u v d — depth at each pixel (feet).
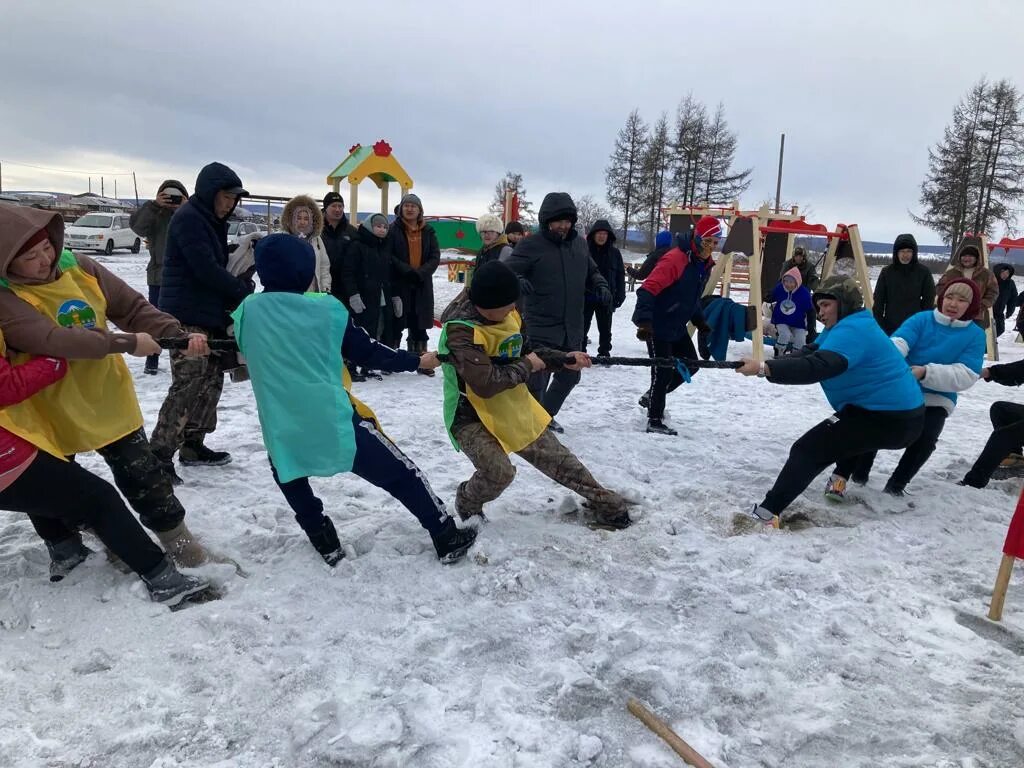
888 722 8.06
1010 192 115.34
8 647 8.80
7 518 12.10
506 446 11.87
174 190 24.09
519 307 16.84
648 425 19.35
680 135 123.75
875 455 16.24
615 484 14.73
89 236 80.43
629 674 8.58
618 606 10.23
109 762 7.12
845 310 12.94
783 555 11.97
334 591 10.24
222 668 8.52
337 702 7.93
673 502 14.24
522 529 12.44
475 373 10.83
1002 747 7.74
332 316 10.28
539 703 8.16
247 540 11.64
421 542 11.69
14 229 8.71
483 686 8.29
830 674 8.94
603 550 11.91
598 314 29.71
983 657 9.32
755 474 15.92
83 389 9.77
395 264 24.82
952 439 19.97
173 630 9.20
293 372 9.99
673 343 19.02
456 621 9.60
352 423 10.34
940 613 10.47
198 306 13.93
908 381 13.05
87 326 9.78
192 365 13.58
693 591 10.64
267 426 10.10
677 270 17.95
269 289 10.30
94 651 8.68
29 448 8.88
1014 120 114.32
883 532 13.10
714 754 7.52
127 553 9.50
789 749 7.66
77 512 9.27
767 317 35.88
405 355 11.09
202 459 15.11
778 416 22.00
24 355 9.07
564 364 12.82
